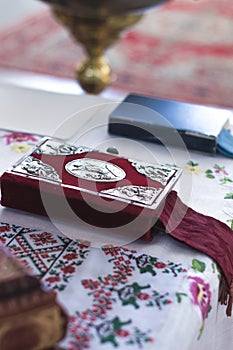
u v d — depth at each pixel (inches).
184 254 34.4
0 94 52.1
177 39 131.6
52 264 32.9
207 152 44.9
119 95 105.7
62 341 27.7
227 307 36.2
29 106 50.3
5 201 36.9
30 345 26.4
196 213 37.3
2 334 25.8
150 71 116.2
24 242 34.6
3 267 27.7
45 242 34.7
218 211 38.5
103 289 31.3
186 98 106.0
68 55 122.5
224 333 37.1
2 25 137.9
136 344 27.9
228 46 128.4
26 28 136.1
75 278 32.0
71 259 33.4
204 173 42.7
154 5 37.2
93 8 36.8
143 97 49.7
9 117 48.5
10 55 121.5
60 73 114.2
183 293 31.3
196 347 31.4
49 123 47.9
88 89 62.9
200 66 119.0
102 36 58.1
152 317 29.6
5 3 149.4
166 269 33.1
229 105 103.9
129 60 120.7
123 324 29.0
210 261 34.1
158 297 31.0
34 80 111.2
